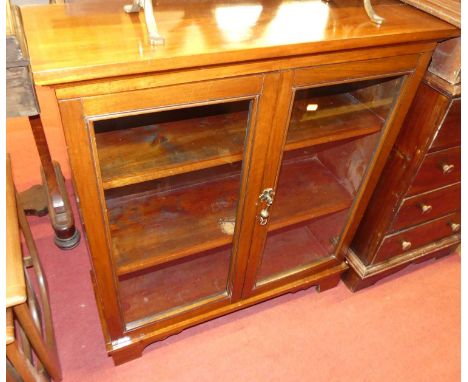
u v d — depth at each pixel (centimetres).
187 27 76
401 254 148
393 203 126
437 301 150
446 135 110
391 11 94
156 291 121
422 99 108
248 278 122
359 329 138
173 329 120
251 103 82
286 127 89
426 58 95
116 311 105
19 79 83
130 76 66
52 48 64
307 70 81
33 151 189
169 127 95
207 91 75
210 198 112
